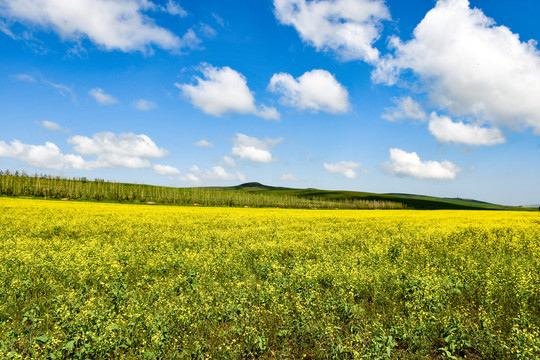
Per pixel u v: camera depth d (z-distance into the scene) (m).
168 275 9.28
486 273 8.53
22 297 7.02
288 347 5.55
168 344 5.32
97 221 23.77
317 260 11.28
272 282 8.47
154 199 94.50
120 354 5.12
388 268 9.52
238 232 18.41
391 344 5.22
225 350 5.17
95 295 7.62
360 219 31.94
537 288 7.42
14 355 4.64
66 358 5.07
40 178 120.81
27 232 17.14
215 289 7.75
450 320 6.07
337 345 5.36
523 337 5.00
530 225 25.14
